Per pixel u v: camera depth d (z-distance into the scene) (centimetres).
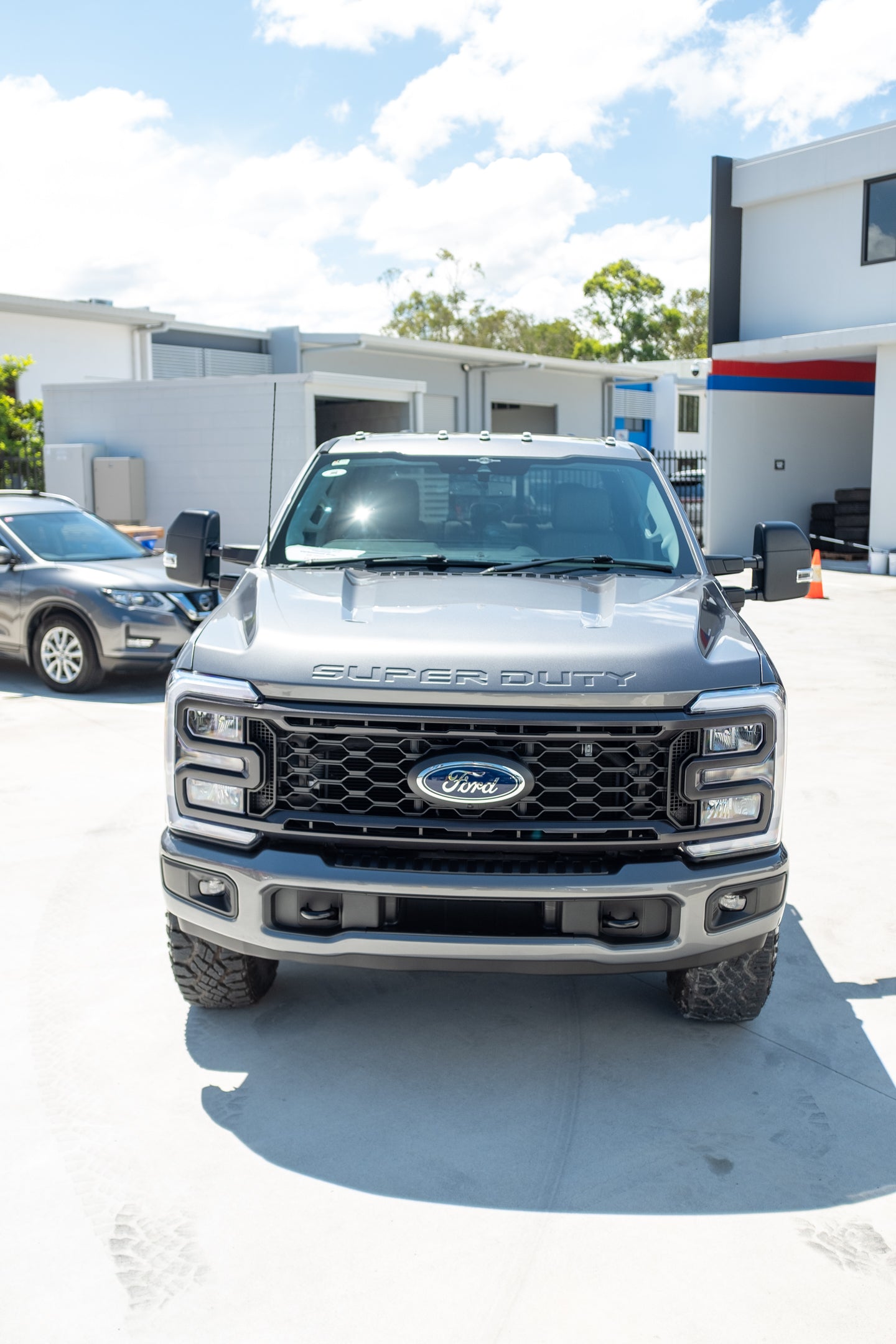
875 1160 295
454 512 429
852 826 572
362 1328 234
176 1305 240
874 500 1942
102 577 893
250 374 2797
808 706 851
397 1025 366
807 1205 276
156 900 465
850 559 2138
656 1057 348
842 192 1981
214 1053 345
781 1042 358
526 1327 234
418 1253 256
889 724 791
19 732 763
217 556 454
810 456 2306
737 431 2200
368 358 2702
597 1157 295
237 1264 253
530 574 392
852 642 1156
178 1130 304
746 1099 324
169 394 1930
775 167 2061
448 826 295
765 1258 256
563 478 445
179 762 317
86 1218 268
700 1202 276
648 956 300
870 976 407
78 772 657
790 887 492
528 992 394
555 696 293
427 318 6656
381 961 301
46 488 1997
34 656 918
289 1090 325
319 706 299
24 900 464
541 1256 256
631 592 366
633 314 7425
